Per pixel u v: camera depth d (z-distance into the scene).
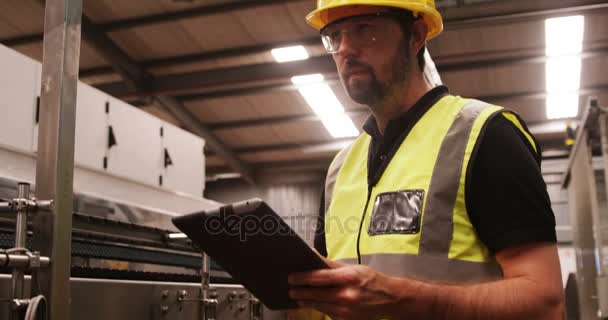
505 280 0.84
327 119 6.52
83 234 1.28
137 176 1.90
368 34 1.02
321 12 1.07
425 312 0.82
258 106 6.26
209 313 1.38
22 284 0.90
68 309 0.96
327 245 1.14
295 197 8.46
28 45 5.01
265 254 0.81
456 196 0.92
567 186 4.50
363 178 1.11
